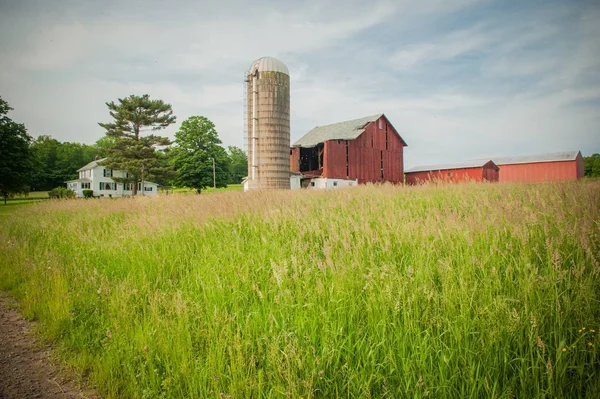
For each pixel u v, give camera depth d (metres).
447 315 3.58
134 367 3.95
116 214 13.54
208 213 9.55
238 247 6.64
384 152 45.97
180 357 3.82
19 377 4.03
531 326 3.21
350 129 45.75
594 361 2.99
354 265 4.68
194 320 4.49
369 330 3.69
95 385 3.84
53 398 3.63
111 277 6.79
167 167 53.84
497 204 6.68
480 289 3.81
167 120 56.88
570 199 6.67
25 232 12.36
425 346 3.23
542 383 2.82
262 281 5.29
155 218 9.74
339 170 41.38
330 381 3.21
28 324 5.54
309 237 6.83
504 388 2.84
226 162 60.25
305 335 3.77
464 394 2.86
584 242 3.98
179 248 7.40
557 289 3.67
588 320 3.26
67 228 11.59
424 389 2.92
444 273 4.16
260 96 34.53
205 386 3.33
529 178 56.19
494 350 3.19
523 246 4.43
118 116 55.12
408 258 5.07
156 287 5.96
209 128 58.47
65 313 5.32
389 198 9.64
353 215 8.01
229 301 4.86
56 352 4.59
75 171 106.00
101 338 4.68
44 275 7.18
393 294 4.02
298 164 46.06
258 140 34.78
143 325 4.59
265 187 34.56
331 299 4.04
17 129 48.22
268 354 3.57
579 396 2.72
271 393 3.14
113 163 55.09
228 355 3.78
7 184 46.47
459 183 14.07
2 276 7.79
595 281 3.62
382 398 2.97
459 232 5.05
